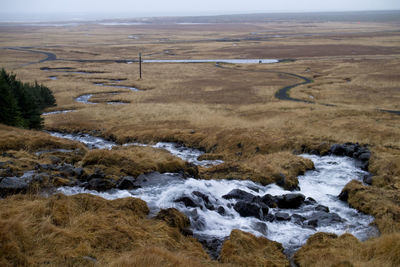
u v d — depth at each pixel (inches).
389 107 1696.6
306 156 877.2
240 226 422.0
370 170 742.5
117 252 306.3
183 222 399.9
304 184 673.0
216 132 1182.3
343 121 1279.5
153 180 561.9
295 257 357.7
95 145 1140.5
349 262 299.6
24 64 3789.4
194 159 936.9
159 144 1156.5
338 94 2092.8
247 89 2407.7
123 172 572.7
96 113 1708.9
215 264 315.3
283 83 2618.1
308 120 1358.3
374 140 1020.5
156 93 2325.3
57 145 788.0
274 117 1461.6
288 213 503.2
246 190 577.6
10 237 275.4
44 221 325.7
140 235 340.2
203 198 485.1
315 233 389.7
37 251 279.7
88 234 320.8
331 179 703.7
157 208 434.3
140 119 1563.7
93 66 3698.3
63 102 2033.7
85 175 529.0
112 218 365.4
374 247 344.5
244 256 339.0
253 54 4638.3
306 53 4589.1
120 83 2746.1
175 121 1481.3
